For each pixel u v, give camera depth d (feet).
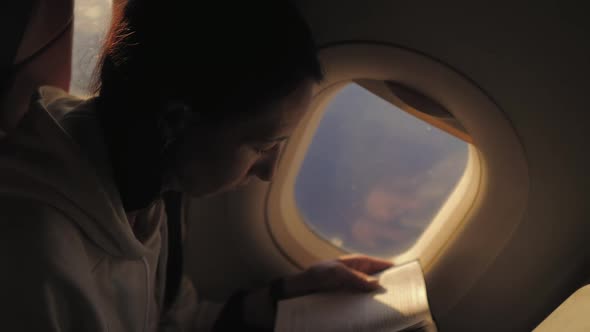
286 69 1.90
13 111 2.82
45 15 2.75
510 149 3.30
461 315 3.96
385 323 2.85
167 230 2.97
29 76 2.83
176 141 2.10
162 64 1.90
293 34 1.91
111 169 2.12
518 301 3.78
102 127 2.13
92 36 3.09
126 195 2.20
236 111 1.93
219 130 2.00
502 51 2.94
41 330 1.81
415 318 2.81
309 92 2.04
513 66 2.97
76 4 3.06
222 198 3.90
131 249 2.24
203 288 4.25
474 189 3.92
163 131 2.07
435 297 3.99
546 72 2.93
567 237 3.46
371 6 2.96
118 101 2.06
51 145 2.00
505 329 3.87
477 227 3.79
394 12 2.95
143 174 2.14
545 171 3.30
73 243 2.00
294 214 4.37
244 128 1.99
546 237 3.53
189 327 3.57
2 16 2.53
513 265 3.71
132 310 2.42
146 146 2.08
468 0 2.83
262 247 4.14
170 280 3.15
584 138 3.09
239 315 3.61
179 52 1.86
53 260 1.86
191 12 1.85
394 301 3.08
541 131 3.15
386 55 3.11
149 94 1.98
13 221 1.86
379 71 3.25
